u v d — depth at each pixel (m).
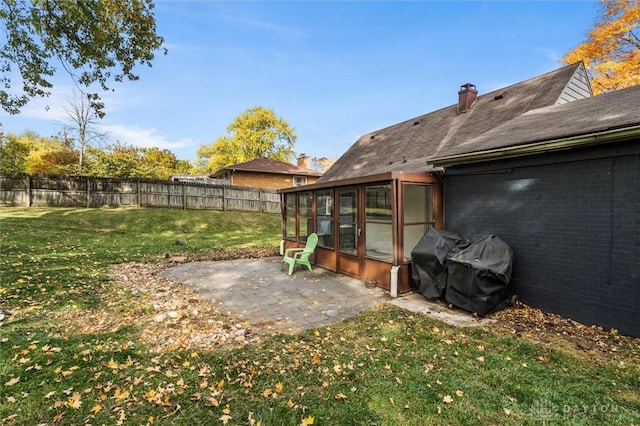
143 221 13.31
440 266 4.70
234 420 2.19
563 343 3.40
